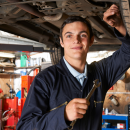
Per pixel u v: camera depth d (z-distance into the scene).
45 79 0.91
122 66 1.05
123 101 4.21
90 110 0.91
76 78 0.95
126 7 0.76
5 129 4.84
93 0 1.63
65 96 0.90
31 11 1.82
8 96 5.59
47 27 2.42
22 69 5.70
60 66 0.99
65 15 2.08
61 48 3.34
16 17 1.99
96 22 2.23
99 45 3.50
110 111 4.29
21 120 0.83
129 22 0.79
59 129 0.72
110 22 0.83
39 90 0.89
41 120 0.75
